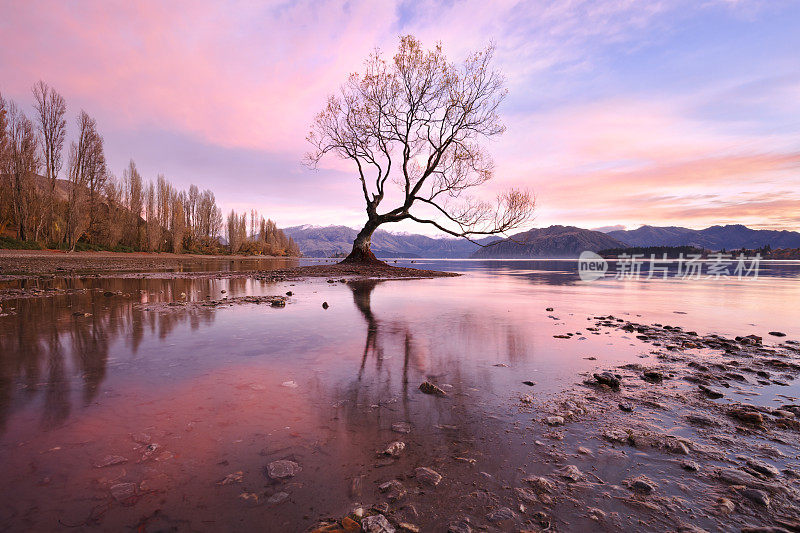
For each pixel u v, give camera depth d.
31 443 2.23
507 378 3.72
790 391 3.50
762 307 9.75
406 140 23.75
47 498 1.74
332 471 2.04
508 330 6.10
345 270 22.27
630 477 2.06
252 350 4.59
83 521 1.60
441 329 6.09
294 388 3.30
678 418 2.85
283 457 2.17
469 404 3.04
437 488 1.92
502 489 1.92
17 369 3.70
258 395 3.11
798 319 7.80
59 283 14.28
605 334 6.02
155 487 1.86
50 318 6.60
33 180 46.19
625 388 3.50
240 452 2.21
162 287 13.13
